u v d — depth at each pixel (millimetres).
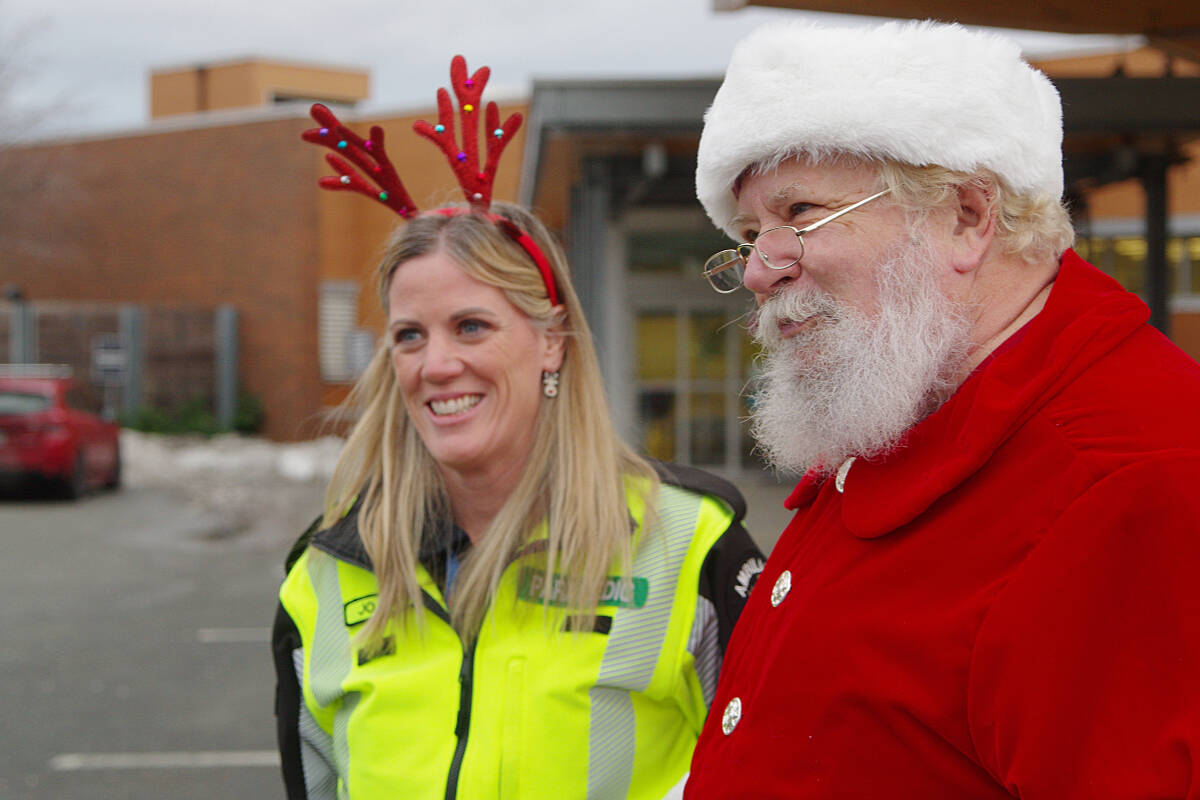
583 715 1592
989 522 925
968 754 910
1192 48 5094
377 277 1814
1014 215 1048
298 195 19812
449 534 1747
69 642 6309
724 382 12766
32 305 18953
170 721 4883
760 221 1142
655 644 1627
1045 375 930
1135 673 807
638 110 8031
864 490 1047
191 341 19703
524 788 1561
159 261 20922
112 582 8133
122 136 21188
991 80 1028
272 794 4070
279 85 29797
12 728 4793
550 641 1625
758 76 1079
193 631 6559
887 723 949
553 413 1773
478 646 1643
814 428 1085
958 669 902
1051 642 844
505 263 1712
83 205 21406
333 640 1724
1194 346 13000
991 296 1065
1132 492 826
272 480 14148
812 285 1091
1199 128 7824
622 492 1721
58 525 10922
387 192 1773
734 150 1096
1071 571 846
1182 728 773
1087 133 8023
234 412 19859
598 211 9328
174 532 10445
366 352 13156
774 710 1030
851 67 1032
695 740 1690
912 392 1032
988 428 933
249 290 20172
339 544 1731
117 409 19047
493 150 1785
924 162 1020
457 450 1698
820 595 1028
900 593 963
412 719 1616
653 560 1667
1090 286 999
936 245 1051
